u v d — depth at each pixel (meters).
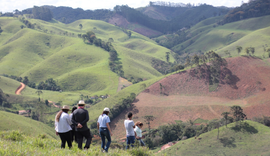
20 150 7.02
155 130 115.94
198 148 80.00
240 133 82.94
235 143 78.44
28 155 6.87
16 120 85.75
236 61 166.38
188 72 169.62
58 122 8.79
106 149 9.33
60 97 199.25
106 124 9.43
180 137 100.06
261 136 79.56
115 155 8.91
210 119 121.69
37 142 9.88
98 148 9.70
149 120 119.94
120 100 145.62
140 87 167.00
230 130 85.25
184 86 159.75
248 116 120.50
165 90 159.00
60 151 7.91
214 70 160.88
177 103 141.38
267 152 70.25
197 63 170.00
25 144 9.15
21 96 184.75
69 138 8.99
